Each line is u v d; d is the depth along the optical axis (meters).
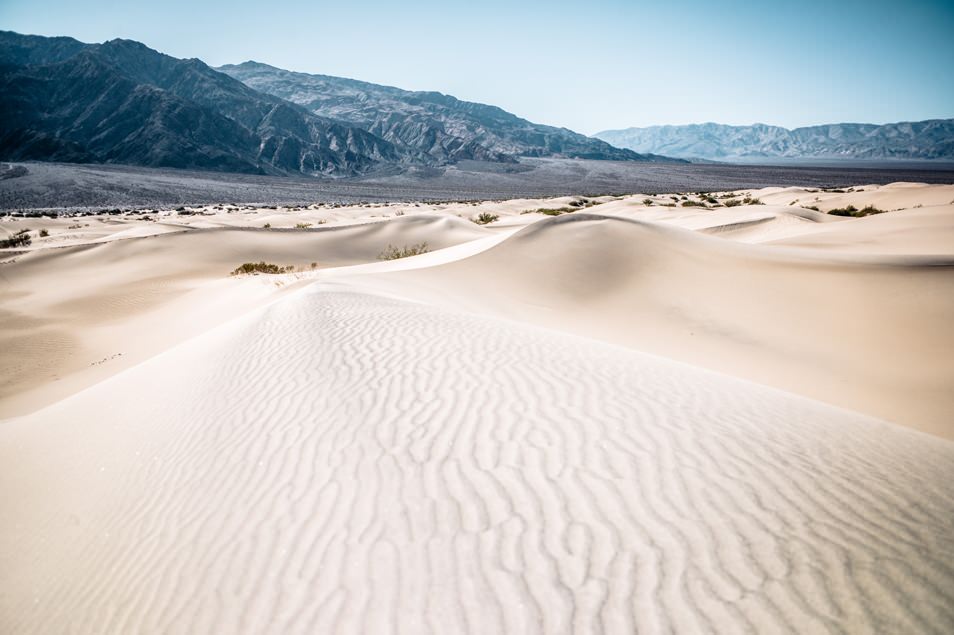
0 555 4.37
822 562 2.94
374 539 3.32
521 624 2.69
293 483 4.02
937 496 3.56
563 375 5.79
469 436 4.45
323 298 9.89
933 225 24.52
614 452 4.12
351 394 5.41
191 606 3.08
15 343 15.82
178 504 4.10
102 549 3.91
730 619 2.62
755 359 10.08
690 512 3.38
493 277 15.59
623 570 2.95
